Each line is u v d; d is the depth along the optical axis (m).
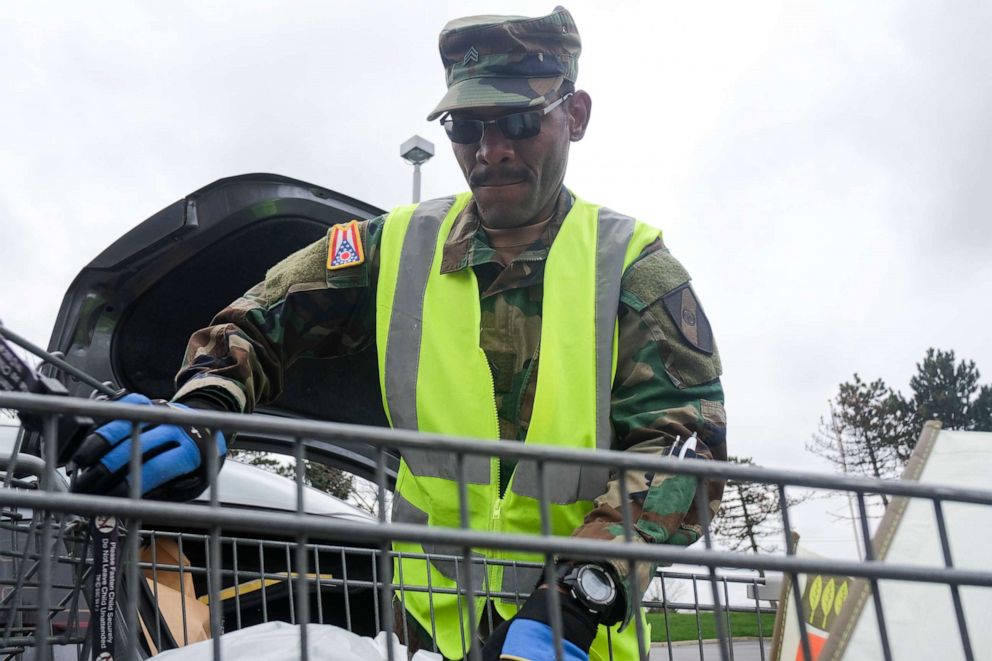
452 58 1.90
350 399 2.99
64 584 1.70
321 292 1.96
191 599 2.34
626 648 1.70
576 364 1.78
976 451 1.70
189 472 1.34
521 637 1.25
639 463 0.95
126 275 2.61
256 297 1.94
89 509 0.86
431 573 1.81
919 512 1.68
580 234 1.93
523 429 1.84
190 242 2.58
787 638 1.84
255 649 1.29
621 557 0.93
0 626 1.52
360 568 2.98
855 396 42.09
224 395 1.64
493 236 1.93
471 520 1.78
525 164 1.83
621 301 1.83
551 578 0.94
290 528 0.88
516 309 1.88
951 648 1.60
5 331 1.18
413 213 2.04
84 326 2.65
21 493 0.85
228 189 2.54
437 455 1.82
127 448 1.23
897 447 41.09
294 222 2.65
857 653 1.63
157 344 2.82
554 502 1.72
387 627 0.91
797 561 0.97
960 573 1.01
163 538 2.42
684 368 1.76
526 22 1.86
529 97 1.79
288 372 2.88
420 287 1.93
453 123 1.84
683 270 1.89
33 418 1.06
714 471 0.97
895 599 1.65
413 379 1.87
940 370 43.44
